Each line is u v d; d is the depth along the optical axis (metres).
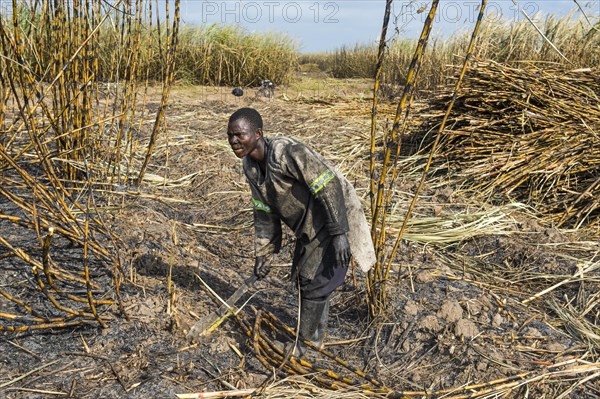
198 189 6.48
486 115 7.17
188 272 4.27
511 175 6.39
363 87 16.56
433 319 3.78
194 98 12.32
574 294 4.35
